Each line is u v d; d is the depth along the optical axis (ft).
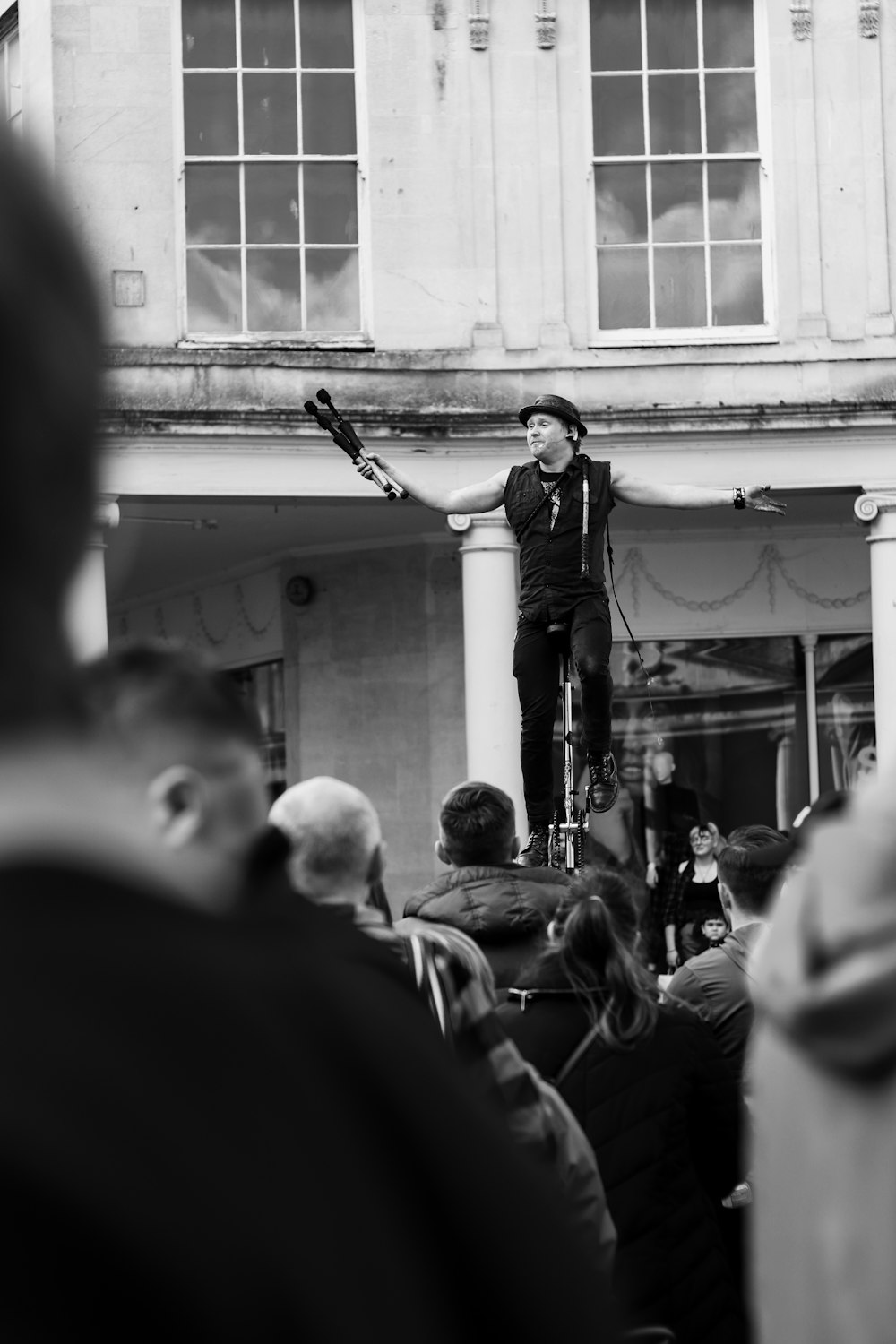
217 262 55.98
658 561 64.59
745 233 56.75
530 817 37.96
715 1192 15.80
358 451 37.83
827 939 6.16
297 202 56.34
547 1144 12.12
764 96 56.65
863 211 55.98
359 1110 2.84
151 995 2.62
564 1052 14.92
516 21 56.44
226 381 54.19
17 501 2.56
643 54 56.95
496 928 17.13
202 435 53.72
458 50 56.34
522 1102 12.16
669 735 64.44
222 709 10.52
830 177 56.13
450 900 17.47
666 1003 15.75
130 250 55.31
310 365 54.75
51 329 2.51
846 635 64.64
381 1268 2.68
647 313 56.65
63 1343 2.35
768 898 18.06
